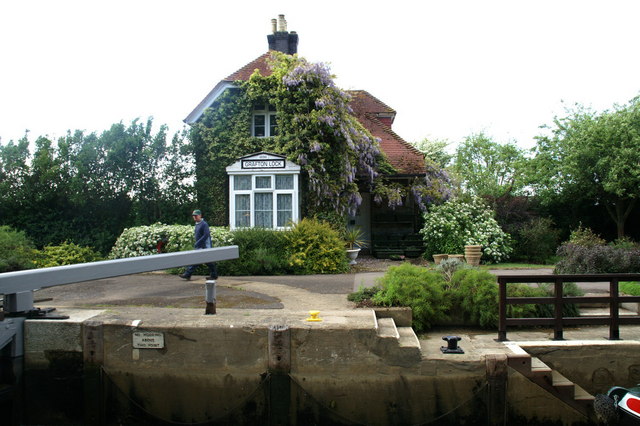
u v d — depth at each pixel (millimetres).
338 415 6758
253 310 8258
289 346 6781
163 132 17969
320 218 16641
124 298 9594
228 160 17656
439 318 8703
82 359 7199
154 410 7031
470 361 6766
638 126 22031
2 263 12844
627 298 7820
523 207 19906
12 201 16781
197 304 9000
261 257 13297
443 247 16891
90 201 17391
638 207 23109
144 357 7023
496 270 14422
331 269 13672
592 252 12711
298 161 16609
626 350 7590
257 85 17484
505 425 6734
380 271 14211
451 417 6758
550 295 9047
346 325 6891
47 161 16859
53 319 7367
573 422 6762
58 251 15062
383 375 6773
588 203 23609
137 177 17812
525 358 6758
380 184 17781
